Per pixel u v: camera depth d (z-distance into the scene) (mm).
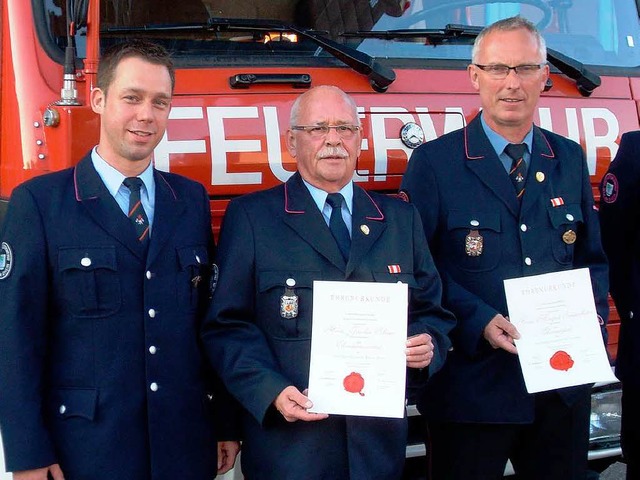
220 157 3486
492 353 3203
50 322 2736
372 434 2855
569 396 3232
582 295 3146
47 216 2713
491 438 3268
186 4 3734
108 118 2762
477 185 3248
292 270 2887
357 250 2918
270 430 2877
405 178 3355
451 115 3789
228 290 2889
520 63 3141
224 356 2826
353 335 2789
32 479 2648
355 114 2953
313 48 3762
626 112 4121
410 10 4016
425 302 3006
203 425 2902
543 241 3234
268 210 2951
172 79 2824
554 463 3332
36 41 3479
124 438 2723
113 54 2770
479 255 3201
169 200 2867
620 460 4160
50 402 2725
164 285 2801
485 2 4152
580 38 4332
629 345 3561
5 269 2680
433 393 3281
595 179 4012
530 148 3307
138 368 2756
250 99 3570
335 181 2941
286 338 2871
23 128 3424
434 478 3402
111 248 2732
